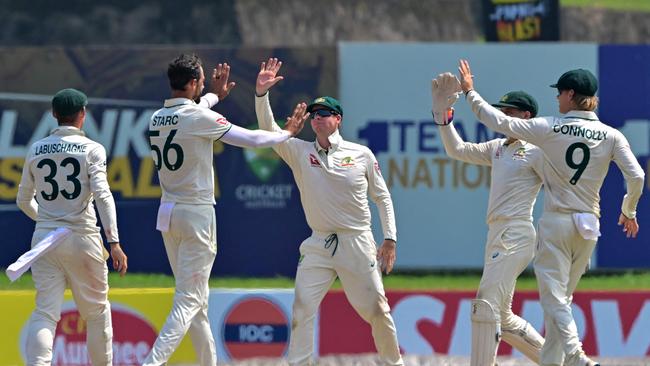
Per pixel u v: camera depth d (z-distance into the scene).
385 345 24.72
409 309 30.23
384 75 45.06
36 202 26.20
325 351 29.73
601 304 30.23
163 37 83.62
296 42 84.38
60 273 24.06
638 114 44.66
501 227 24.89
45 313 23.78
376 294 24.16
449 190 45.06
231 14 84.75
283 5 86.00
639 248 44.34
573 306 30.25
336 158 23.97
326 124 23.89
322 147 24.14
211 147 23.72
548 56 44.97
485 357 24.62
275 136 23.70
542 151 23.70
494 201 25.06
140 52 44.75
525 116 25.97
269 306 29.34
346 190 23.89
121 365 28.88
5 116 44.78
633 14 88.81
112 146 44.75
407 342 30.17
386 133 45.06
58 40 82.94
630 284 44.72
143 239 44.69
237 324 29.30
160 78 44.78
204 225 23.47
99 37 83.38
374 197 24.69
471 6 87.38
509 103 26.00
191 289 23.45
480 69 45.00
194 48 44.66
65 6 84.56
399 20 86.44
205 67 44.53
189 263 23.47
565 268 23.66
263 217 44.91
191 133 23.25
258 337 29.28
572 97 23.62
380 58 45.03
